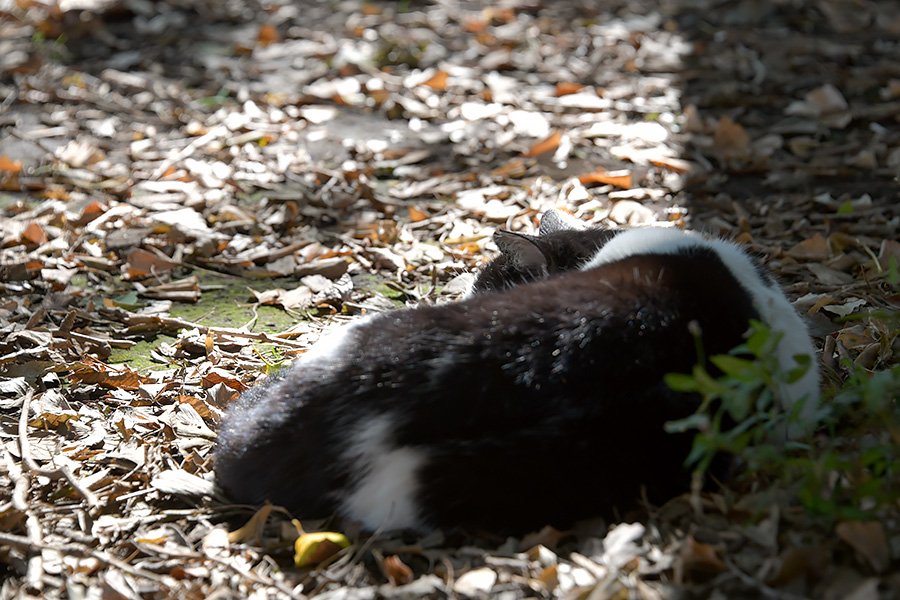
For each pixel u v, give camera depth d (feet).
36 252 16.49
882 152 18.85
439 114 21.61
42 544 9.53
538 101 21.88
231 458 10.06
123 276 16.06
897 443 9.11
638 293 9.46
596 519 9.27
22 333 13.97
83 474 11.17
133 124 21.43
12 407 12.57
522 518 9.05
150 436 11.93
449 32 25.63
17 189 18.81
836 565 8.54
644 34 25.04
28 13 26.53
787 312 10.87
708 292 9.72
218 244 16.93
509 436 8.76
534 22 26.09
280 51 24.73
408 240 16.81
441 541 9.31
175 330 14.67
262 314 15.16
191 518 10.26
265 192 18.69
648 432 9.04
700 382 8.20
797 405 9.25
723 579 8.50
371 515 9.22
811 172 18.30
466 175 18.93
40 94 22.63
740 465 9.68
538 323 9.16
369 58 24.23
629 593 8.38
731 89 21.77
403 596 8.60
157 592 9.16
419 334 9.31
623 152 19.27
